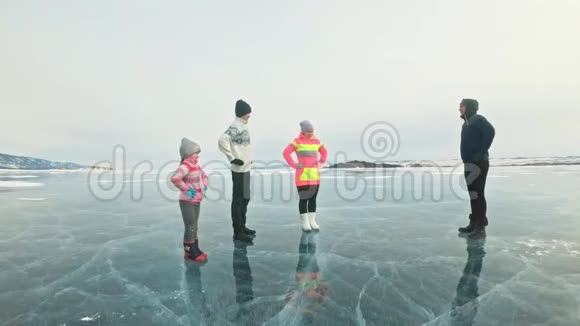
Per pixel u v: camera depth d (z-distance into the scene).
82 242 3.96
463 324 1.99
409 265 3.06
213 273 2.90
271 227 4.87
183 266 3.09
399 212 5.98
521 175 14.55
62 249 3.65
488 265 3.02
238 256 3.41
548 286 2.53
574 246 3.61
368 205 6.79
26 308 2.22
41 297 2.40
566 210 5.76
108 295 2.43
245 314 2.14
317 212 6.00
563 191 8.41
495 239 3.94
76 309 2.21
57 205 6.81
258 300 2.34
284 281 2.70
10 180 13.78
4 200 7.52
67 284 2.64
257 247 3.76
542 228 4.45
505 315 2.09
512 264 3.04
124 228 4.74
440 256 3.32
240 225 4.16
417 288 2.52
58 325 2.00
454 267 2.99
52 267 3.05
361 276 2.79
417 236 4.21
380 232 4.46
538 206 6.18
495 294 2.39
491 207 6.07
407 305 2.24
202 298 2.38
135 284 2.64
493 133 3.96
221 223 5.22
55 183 12.23
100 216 5.64
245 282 2.69
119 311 2.18
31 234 4.37
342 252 3.52
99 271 2.95
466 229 4.40
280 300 2.34
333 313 2.14
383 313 2.13
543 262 3.08
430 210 6.18
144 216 5.65
